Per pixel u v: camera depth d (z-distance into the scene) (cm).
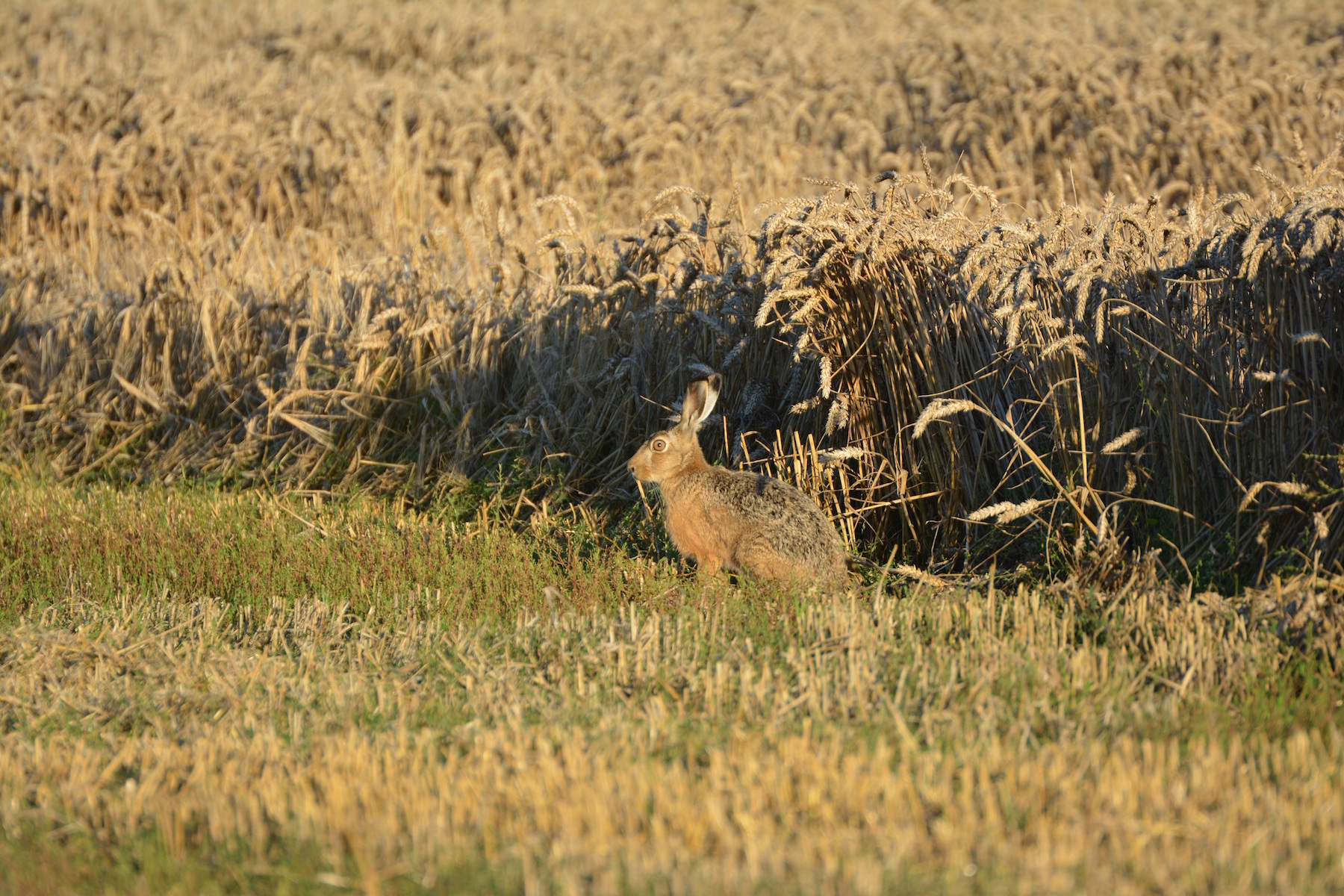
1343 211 1692
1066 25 7106
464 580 1930
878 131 4944
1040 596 1722
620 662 1508
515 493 2425
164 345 3105
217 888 1002
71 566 2050
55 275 3638
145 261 3475
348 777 1190
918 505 2033
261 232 3794
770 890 940
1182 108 4900
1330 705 1312
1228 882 948
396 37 7769
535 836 1048
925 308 2000
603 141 4881
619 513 2373
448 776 1174
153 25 8512
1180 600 1633
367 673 1575
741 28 8231
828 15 8344
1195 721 1282
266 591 1928
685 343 2445
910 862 980
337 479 2684
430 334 2786
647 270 2566
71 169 4406
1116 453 1866
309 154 4644
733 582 1977
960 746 1212
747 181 4156
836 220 1983
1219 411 1781
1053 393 1861
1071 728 1266
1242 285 1775
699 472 1986
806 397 2206
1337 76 4819
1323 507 1677
